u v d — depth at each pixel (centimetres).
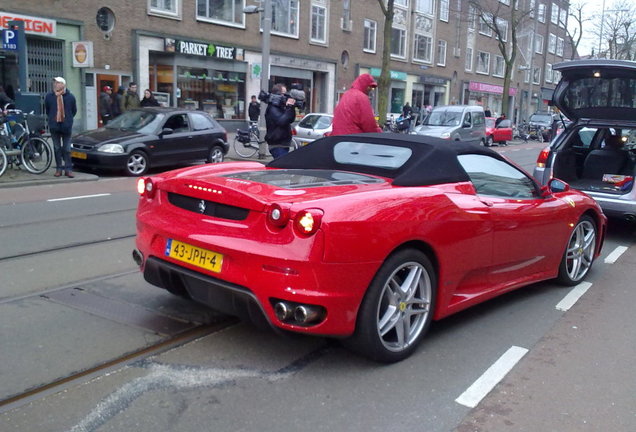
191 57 2495
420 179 429
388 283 377
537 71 6012
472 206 433
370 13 3519
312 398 345
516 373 389
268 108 1018
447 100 4494
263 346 413
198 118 1480
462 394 357
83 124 2131
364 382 367
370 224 356
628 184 784
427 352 415
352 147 488
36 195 1020
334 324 352
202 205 389
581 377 387
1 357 380
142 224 425
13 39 1425
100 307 473
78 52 2014
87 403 330
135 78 2266
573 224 561
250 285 352
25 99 1410
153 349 402
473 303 455
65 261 606
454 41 4453
